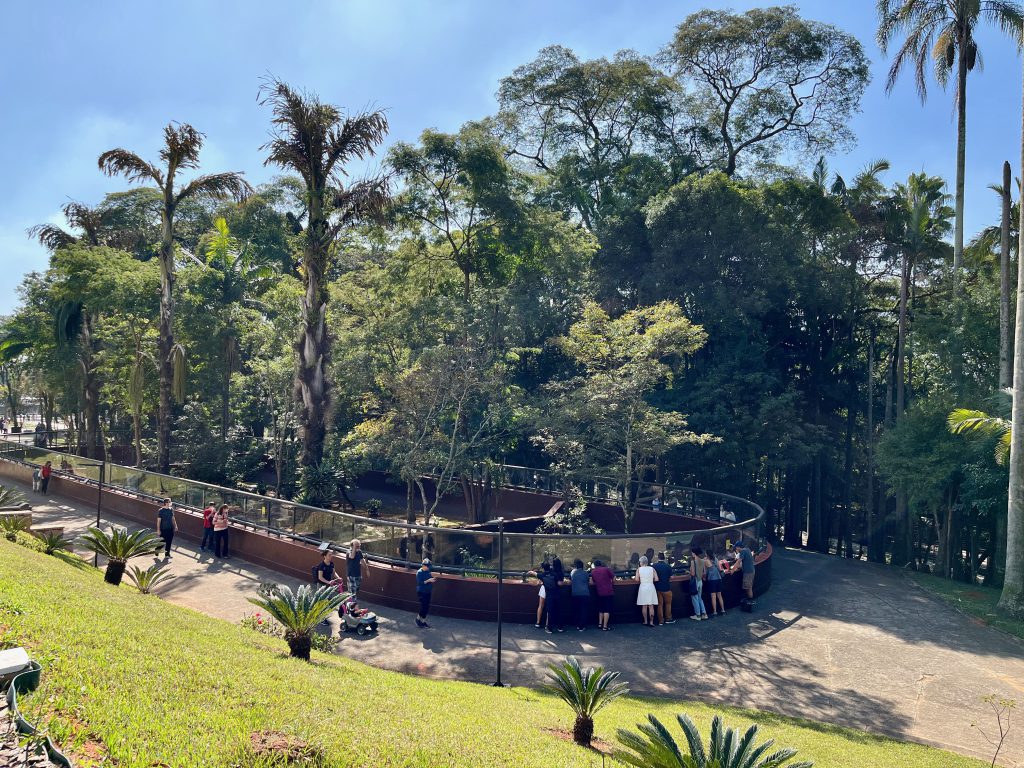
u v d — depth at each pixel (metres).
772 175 42.56
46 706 4.86
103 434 42.94
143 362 34.16
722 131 43.31
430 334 28.91
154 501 23.97
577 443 24.31
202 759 4.67
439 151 28.84
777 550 28.28
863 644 15.74
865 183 36.12
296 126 22.98
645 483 27.70
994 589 21.94
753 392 31.38
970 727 11.47
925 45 29.42
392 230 31.42
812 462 36.53
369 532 17.91
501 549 12.42
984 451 22.33
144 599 11.82
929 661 14.68
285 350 33.16
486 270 32.28
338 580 16.33
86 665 5.95
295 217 55.38
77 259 35.47
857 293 35.19
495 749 6.89
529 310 30.42
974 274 31.05
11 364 56.69
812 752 9.59
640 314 25.52
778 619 17.58
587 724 8.69
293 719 6.11
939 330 26.45
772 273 31.45
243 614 15.03
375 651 13.91
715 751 6.75
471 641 14.86
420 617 15.71
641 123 42.56
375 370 28.02
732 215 31.08
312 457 23.53
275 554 19.28
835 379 37.62
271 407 33.81
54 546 15.37
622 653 14.62
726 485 32.00
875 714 11.89
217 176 28.09
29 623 6.73
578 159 43.03
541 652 14.45
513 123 44.38
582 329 25.61
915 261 33.25
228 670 7.29
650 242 33.19
